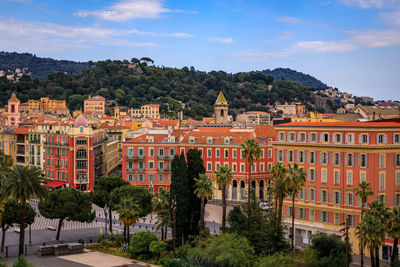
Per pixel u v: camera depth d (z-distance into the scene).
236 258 95.81
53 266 102.81
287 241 111.88
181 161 119.50
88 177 189.25
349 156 118.50
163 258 107.69
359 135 116.56
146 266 102.44
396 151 116.38
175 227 112.81
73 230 140.62
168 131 191.38
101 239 125.62
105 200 133.00
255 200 113.12
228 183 113.69
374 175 113.75
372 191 113.69
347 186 118.56
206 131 184.50
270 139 176.25
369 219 85.75
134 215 117.75
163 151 179.88
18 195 101.50
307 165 127.00
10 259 107.31
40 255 112.50
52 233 136.75
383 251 109.19
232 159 172.62
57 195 124.50
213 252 99.50
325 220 123.12
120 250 118.44
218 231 132.75
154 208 122.69
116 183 137.75
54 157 194.50
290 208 129.75
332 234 109.44
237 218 118.94
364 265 104.25
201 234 111.56
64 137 190.25
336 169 120.88
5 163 139.50
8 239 129.88
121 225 147.38
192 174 123.00
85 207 127.25
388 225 88.00
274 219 108.56
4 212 113.31
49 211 123.19
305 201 126.75
